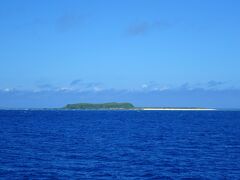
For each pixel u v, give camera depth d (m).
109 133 121.31
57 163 58.06
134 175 49.66
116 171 52.16
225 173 51.31
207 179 47.62
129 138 102.75
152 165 57.19
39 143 86.94
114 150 75.19
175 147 81.00
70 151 73.00
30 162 58.59
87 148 78.25
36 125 165.50
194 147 81.12
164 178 48.16
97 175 49.31
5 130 129.12
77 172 51.09
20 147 78.31
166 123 192.62
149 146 82.69
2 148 75.94
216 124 182.25
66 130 134.50
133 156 66.50
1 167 53.81
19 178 46.75
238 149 77.50
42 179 46.47
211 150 75.81
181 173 51.28
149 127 156.12
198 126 164.25
